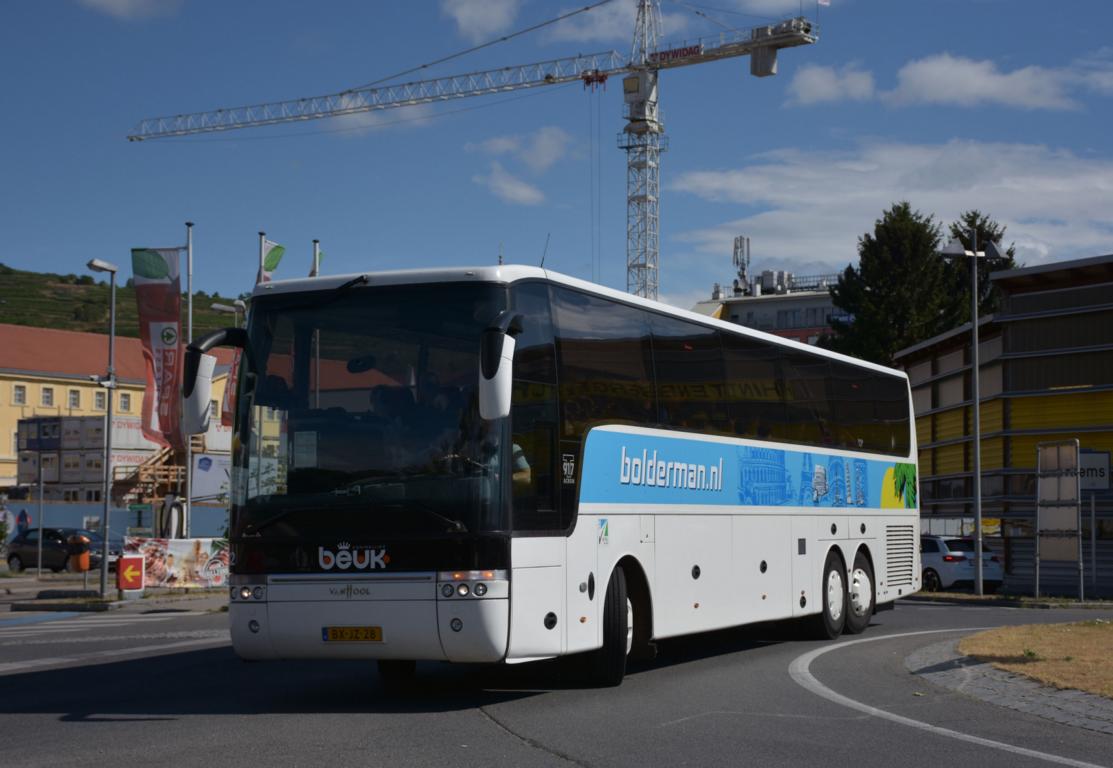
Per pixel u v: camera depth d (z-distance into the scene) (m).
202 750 8.91
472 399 10.93
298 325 11.52
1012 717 10.59
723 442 15.38
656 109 114.69
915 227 69.12
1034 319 38.53
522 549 11.02
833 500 18.77
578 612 11.87
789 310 117.81
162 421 35.53
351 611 10.81
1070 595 34.72
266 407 11.43
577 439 12.16
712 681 13.16
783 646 17.45
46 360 104.69
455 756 8.67
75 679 14.16
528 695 12.11
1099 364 37.19
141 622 25.44
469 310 11.17
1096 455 32.72
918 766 8.46
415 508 10.77
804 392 18.11
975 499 32.28
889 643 17.69
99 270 33.59
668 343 14.35
